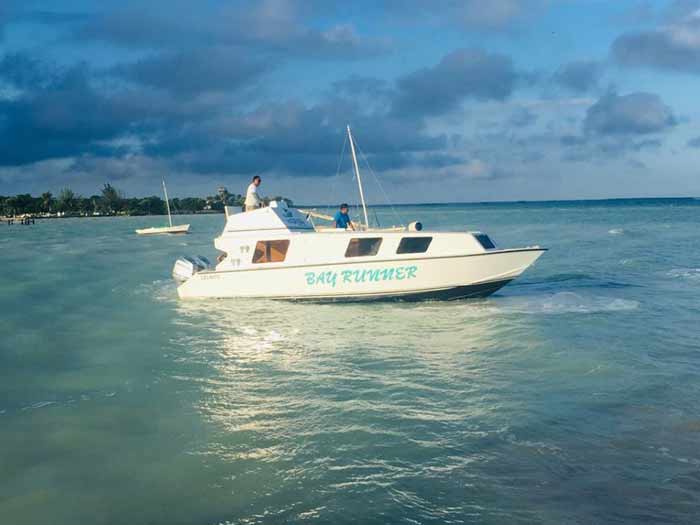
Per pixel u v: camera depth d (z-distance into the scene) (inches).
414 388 352.5
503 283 619.5
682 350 422.6
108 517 217.0
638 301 627.2
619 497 221.3
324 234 629.6
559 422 293.6
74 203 6973.4
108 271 1047.0
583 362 395.5
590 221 2736.2
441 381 365.1
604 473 240.2
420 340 476.4
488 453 260.8
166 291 782.5
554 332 485.4
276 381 374.9
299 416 311.6
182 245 1775.3
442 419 301.4
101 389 366.0
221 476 247.0
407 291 621.6
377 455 261.9
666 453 257.0
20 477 249.3
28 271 1049.5
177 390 360.8
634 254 1114.7
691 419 294.2
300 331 523.5
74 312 632.4
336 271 627.8
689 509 211.8
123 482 243.1
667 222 2469.2
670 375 364.5
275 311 617.3
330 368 402.0
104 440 285.9
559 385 350.0
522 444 269.1
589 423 291.7
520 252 603.8
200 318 591.2
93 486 240.5
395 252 615.2
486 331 499.2
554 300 641.0
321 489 233.3
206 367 412.2
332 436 283.9
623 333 478.6
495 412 308.8
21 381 383.6
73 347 476.1
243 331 528.7
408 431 287.1
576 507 215.5
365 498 225.1
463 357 419.8
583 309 586.2
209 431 294.7
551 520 207.3
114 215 7175.2
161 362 427.2
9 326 560.4
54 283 876.6
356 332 513.7
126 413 322.0
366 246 621.0
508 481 235.8
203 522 212.4
